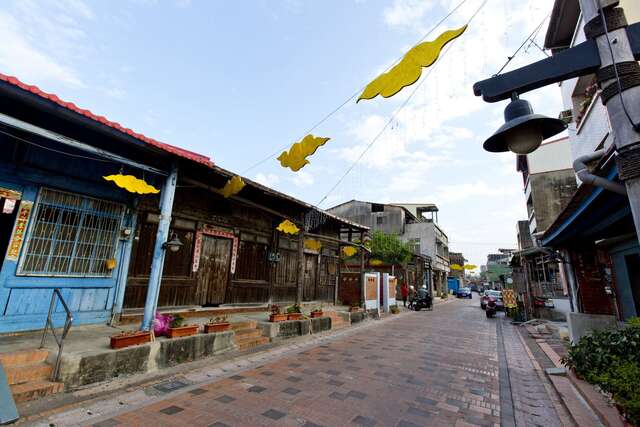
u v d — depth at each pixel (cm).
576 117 1008
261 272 1054
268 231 1090
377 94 294
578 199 542
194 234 838
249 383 501
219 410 402
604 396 441
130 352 491
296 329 882
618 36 267
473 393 505
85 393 422
